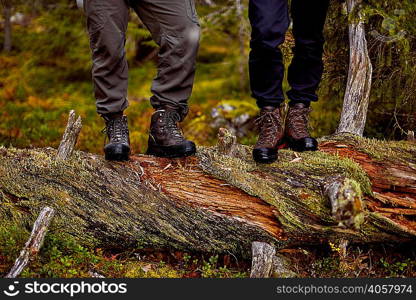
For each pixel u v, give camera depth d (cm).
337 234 334
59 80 968
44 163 338
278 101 348
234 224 330
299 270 337
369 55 474
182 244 338
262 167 345
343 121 436
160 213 333
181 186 336
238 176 334
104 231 334
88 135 710
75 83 962
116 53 337
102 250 341
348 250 352
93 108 831
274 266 324
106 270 322
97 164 341
